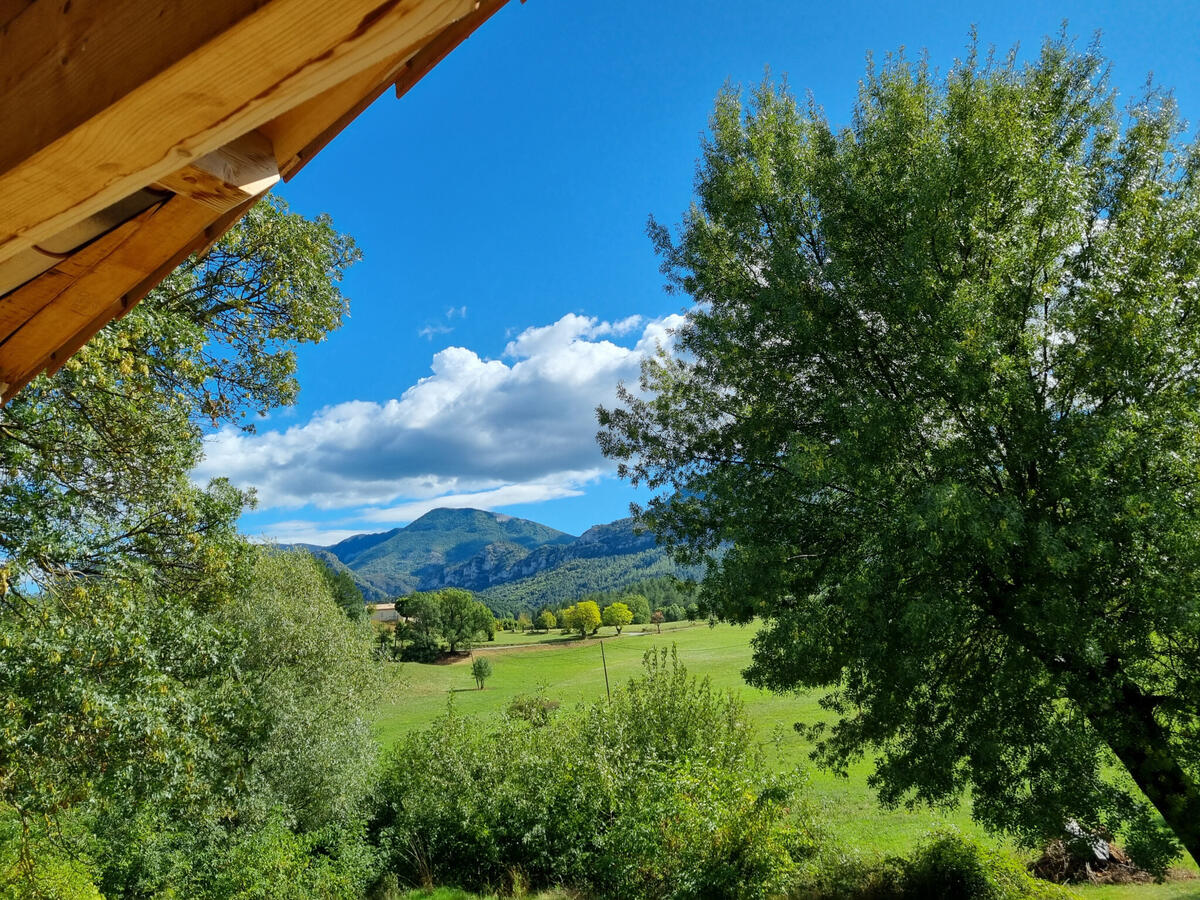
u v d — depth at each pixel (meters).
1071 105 13.72
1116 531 10.40
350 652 26.89
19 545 8.96
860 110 14.75
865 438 11.71
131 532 10.60
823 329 13.48
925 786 12.12
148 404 10.50
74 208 1.06
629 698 21.48
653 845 15.19
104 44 0.89
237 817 19.91
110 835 17.94
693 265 16.39
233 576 11.80
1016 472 11.34
